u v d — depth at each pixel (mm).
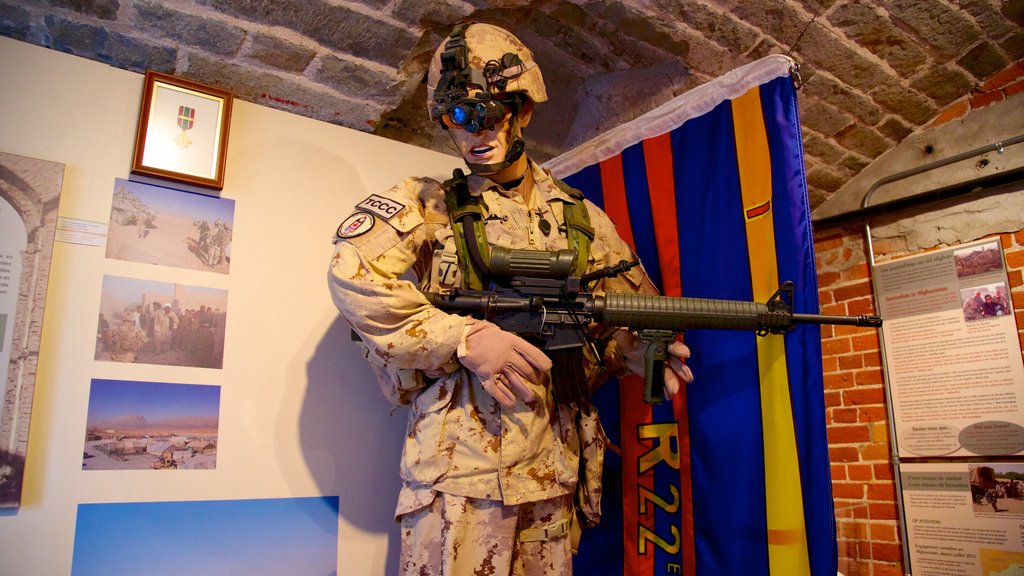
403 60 2051
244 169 1914
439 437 1406
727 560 1521
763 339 1556
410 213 1521
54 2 1674
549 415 1481
